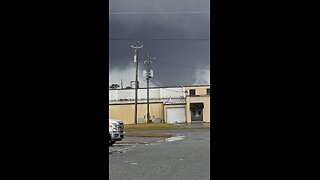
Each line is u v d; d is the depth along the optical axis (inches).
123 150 567.8
